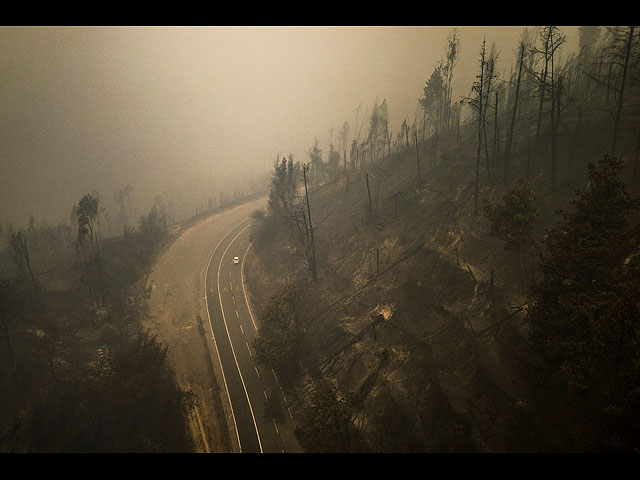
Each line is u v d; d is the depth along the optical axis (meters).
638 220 36.88
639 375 21.41
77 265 77.25
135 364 46.41
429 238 57.34
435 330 45.75
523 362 32.97
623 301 22.50
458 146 72.12
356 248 68.94
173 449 45.47
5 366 50.41
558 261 29.33
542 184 49.28
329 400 35.81
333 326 57.88
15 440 43.31
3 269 83.81
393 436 40.03
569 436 28.88
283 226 90.56
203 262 91.62
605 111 51.88
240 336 66.12
